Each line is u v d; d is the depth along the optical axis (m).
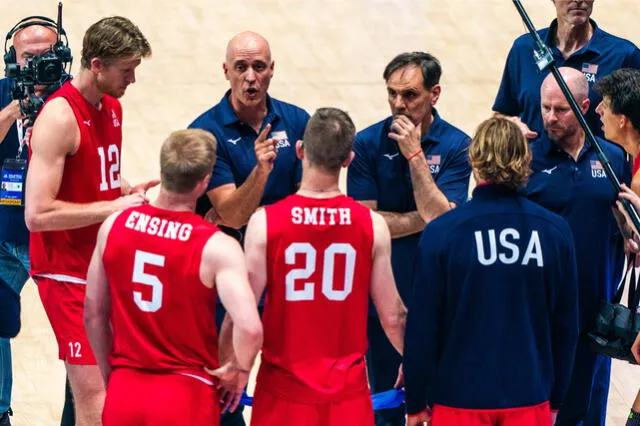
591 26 20.09
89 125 16.30
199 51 32.72
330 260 13.48
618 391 21.20
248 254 13.52
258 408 13.91
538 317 13.84
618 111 16.45
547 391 14.10
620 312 16.31
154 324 13.40
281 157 17.44
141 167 28.92
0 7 33.06
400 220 17.06
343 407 13.65
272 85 31.42
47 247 16.64
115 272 13.41
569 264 13.91
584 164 16.80
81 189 16.36
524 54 19.88
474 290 13.57
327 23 33.56
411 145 16.50
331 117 13.42
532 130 19.69
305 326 13.59
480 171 13.74
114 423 13.53
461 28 33.38
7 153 19.27
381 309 14.01
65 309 16.70
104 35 15.68
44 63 17.69
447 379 13.85
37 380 21.28
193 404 13.45
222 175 17.14
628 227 16.84
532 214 13.72
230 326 13.85
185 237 13.18
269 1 33.97
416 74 16.73
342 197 13.60
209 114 17.59
